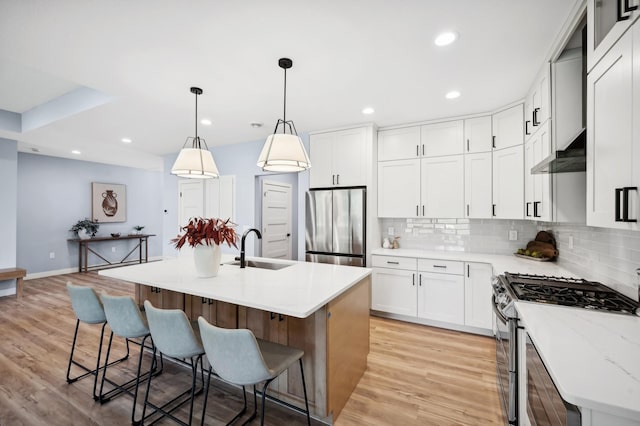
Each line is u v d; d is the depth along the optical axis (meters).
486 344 2.98
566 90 2.12
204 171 2.59
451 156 3.49
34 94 3.60
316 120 3.65
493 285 2.16
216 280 2.13
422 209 3.63
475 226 3.66
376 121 3.67
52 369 2.50
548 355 1.02
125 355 2.76
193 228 2.22
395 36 1.95
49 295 4.69
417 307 3.44
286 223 5.67
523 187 2.94
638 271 1.40
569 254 2.52
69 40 2.00
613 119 1.22
